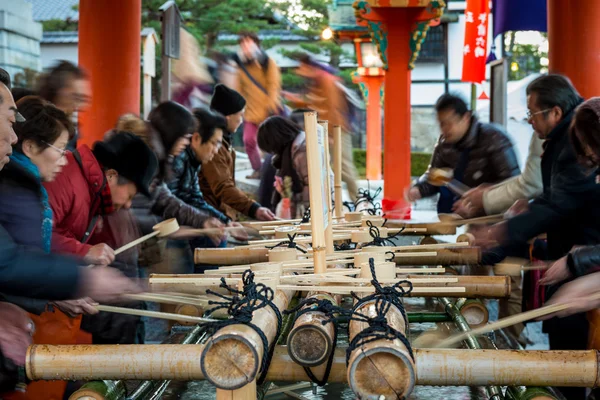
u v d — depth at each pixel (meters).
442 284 2.70
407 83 10.57
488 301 6.54
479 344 2.69
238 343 1.53
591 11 5.20
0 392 2.20
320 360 1.78
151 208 3.92
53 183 2.86
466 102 4.93
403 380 1.55
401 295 1.90
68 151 3.03
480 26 9.84
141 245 3.87
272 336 1.69
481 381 1.75
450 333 2.93
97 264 2.78
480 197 4.61
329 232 2.79
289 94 11.63
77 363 1.77
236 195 4.98
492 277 2.71
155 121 3.79
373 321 1.64
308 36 20.88
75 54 20.22
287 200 5.86
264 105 10.76
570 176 3.18
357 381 1.57
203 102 10.56
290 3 22.36
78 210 2.95
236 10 17.94
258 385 1.99
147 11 16.98
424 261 3.37
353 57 20.12
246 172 14.15
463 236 3.74
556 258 3.44
